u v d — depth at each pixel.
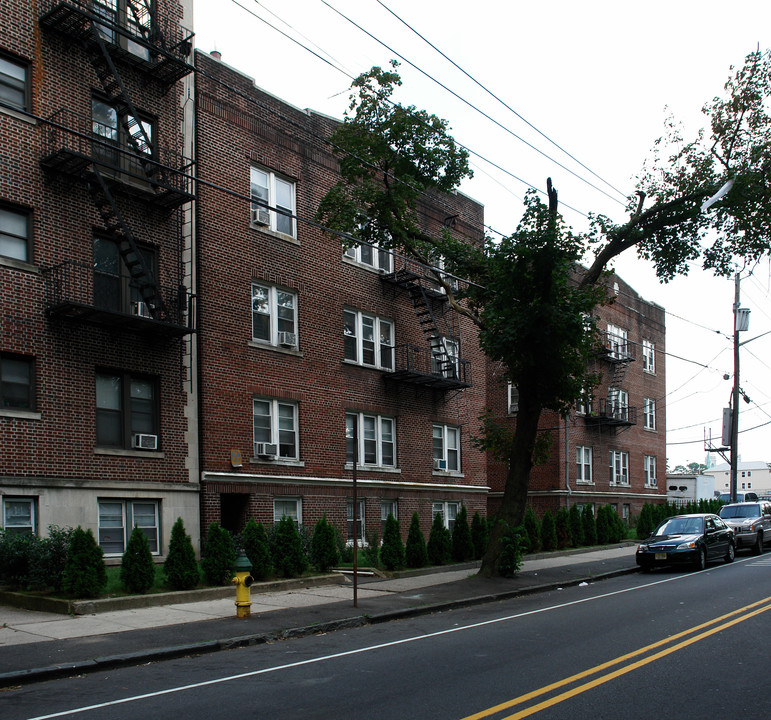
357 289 25.06
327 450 23.22
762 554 27.69
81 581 13.35
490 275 19.61
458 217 29.42
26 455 15.72
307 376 22.80
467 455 29.38
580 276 36.94
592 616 12.96
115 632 11.38
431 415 27.78
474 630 11.83
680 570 22.11
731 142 21.16
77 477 16.53
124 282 18.02
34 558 13.71
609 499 40.53
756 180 20.17
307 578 17.39
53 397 16.31
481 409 30.22
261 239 21.80
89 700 7.77
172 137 19.44
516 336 17.83
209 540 15.94
